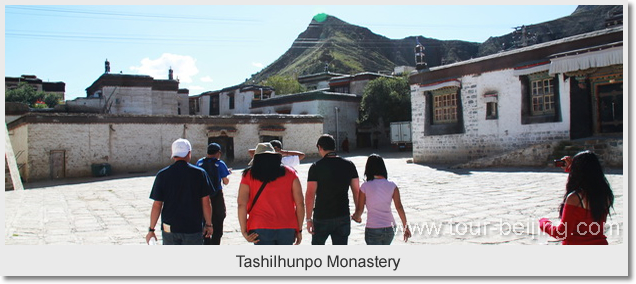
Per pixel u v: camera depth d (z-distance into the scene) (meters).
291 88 52.91
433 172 17.02
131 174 22.92
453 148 20.77
